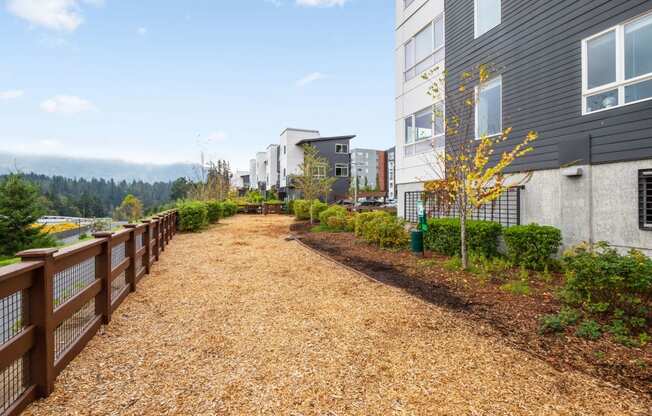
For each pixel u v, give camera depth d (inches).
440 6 418.9
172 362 118.3
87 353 124.3
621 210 224.2
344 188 1412.4
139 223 246.1
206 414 89.2
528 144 293.0
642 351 121.5
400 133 517.0
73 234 821.9
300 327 151.4
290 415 88.9
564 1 261.7
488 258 282.5
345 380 106.2
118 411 90.1
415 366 114.6
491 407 91.4
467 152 286.0
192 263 301.0
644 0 211.8
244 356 123.0
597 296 150.9
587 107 248.4
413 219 481.1
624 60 225.1
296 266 287.6
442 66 416.2
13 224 491.5
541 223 280.5
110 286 157.6
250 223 745.0
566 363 115.0
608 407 90.9
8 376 89.5
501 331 143.0
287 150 1492.4
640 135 213.5
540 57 281.7
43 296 96.8
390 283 227.3
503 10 319.6
